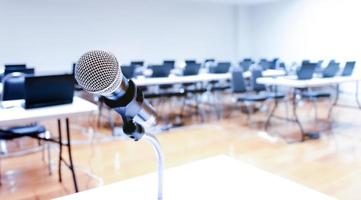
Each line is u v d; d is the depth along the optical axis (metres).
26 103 1.85
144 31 7.14
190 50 7.95
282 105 5.60
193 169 1.00
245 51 8.78
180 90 4.83
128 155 3.06
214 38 8.35
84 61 0.49
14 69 3.54
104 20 6.57
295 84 3.24
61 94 1.98
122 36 6.85
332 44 6.61
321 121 4.38
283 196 0.81
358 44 6.09
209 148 3.22
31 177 2.56
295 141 3.40
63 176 2.57
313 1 6.94
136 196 0.84
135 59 7.07
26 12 5.68
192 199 0.81
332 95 5.45
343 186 2.24
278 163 2.73
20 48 5.68
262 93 4.44
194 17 7.91
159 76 4.29
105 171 2.65
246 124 4.27
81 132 4.03
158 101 5.53
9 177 2.56
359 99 5.93
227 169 1.00
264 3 8.20
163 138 3.62
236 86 4.14
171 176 0.95
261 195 0.82
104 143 3.50
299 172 2.52
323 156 2.90
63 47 6.13
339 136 3.58
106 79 0.49
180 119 4.66
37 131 2.38
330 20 6.60
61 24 6.07
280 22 7.86
